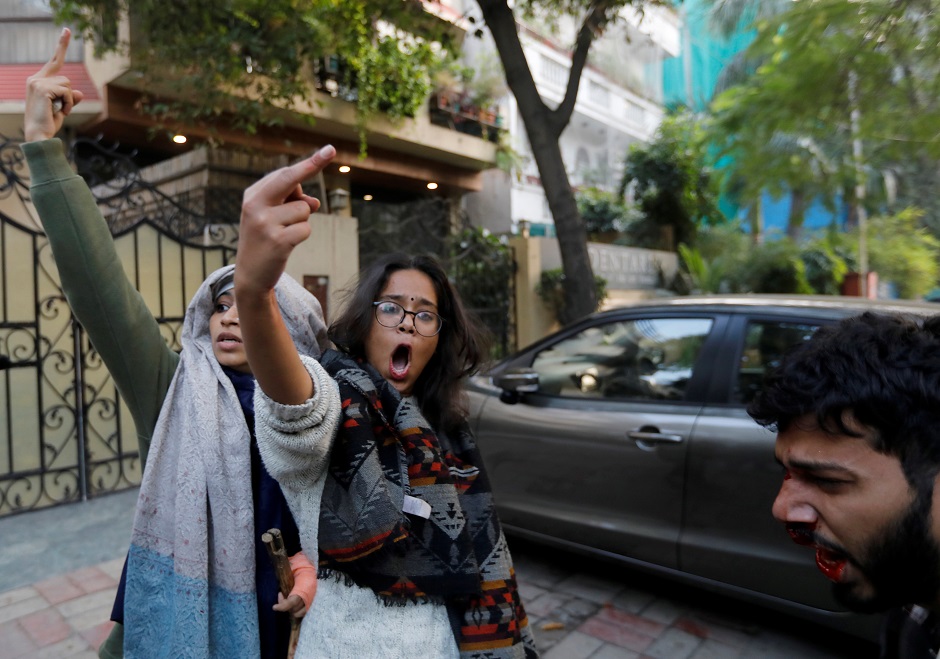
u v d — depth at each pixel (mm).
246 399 1356
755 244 14398
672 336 3121
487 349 1487
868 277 15406
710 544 2713
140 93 7406
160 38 6188
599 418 3119
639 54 18469
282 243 809
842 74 5914
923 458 632
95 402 4645
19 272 4355
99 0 5781
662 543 2852
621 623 2990
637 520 2945
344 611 1100
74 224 1248
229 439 1269
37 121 1266
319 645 1096
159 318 4906
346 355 1261
